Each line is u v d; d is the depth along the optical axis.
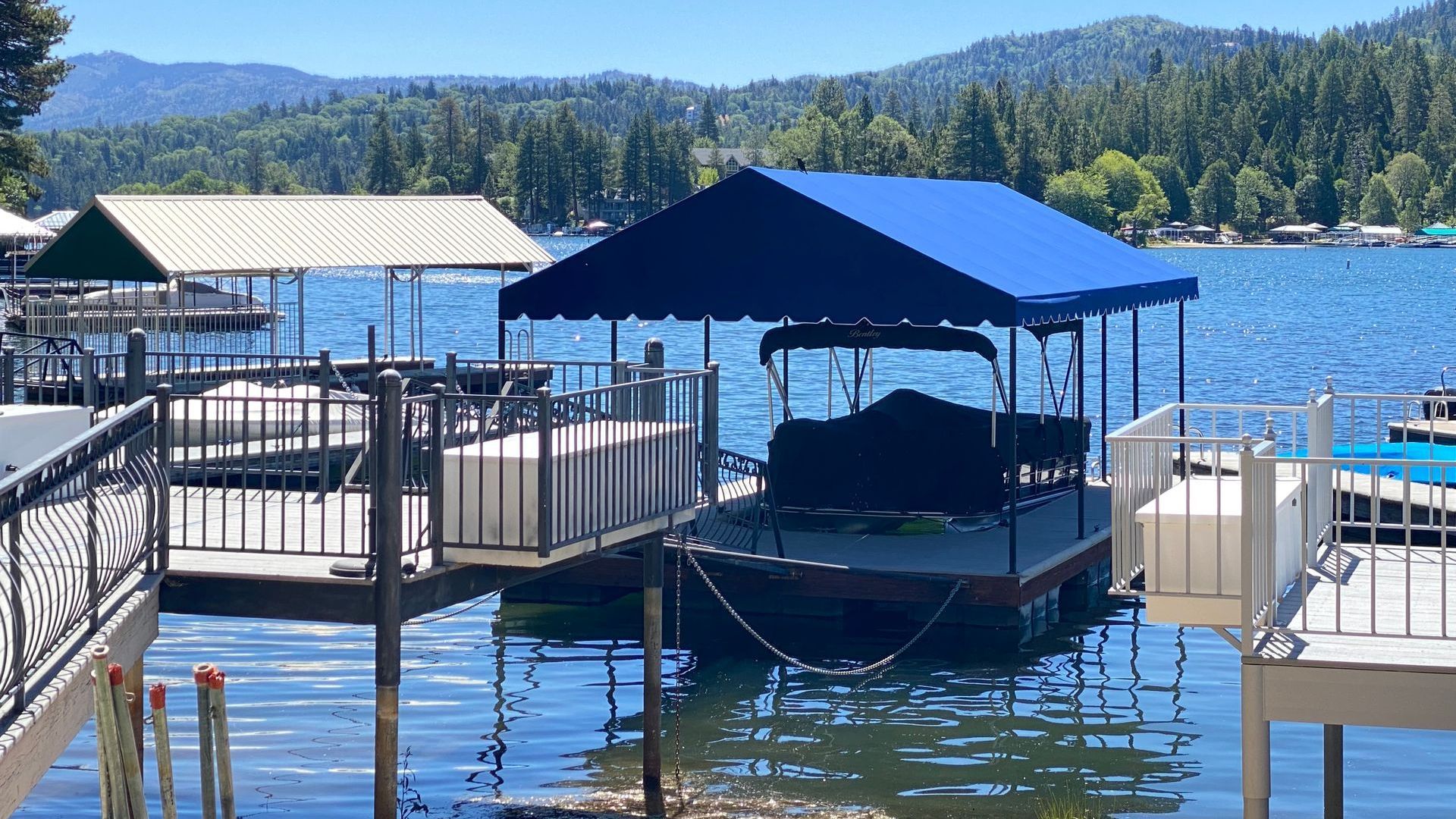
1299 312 77.75
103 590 9.26
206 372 25.72
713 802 11.43
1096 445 29.36
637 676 14.79
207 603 10.27
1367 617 9.57
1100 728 13.24
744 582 16.38
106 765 7.75
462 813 11.16
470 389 29.80
